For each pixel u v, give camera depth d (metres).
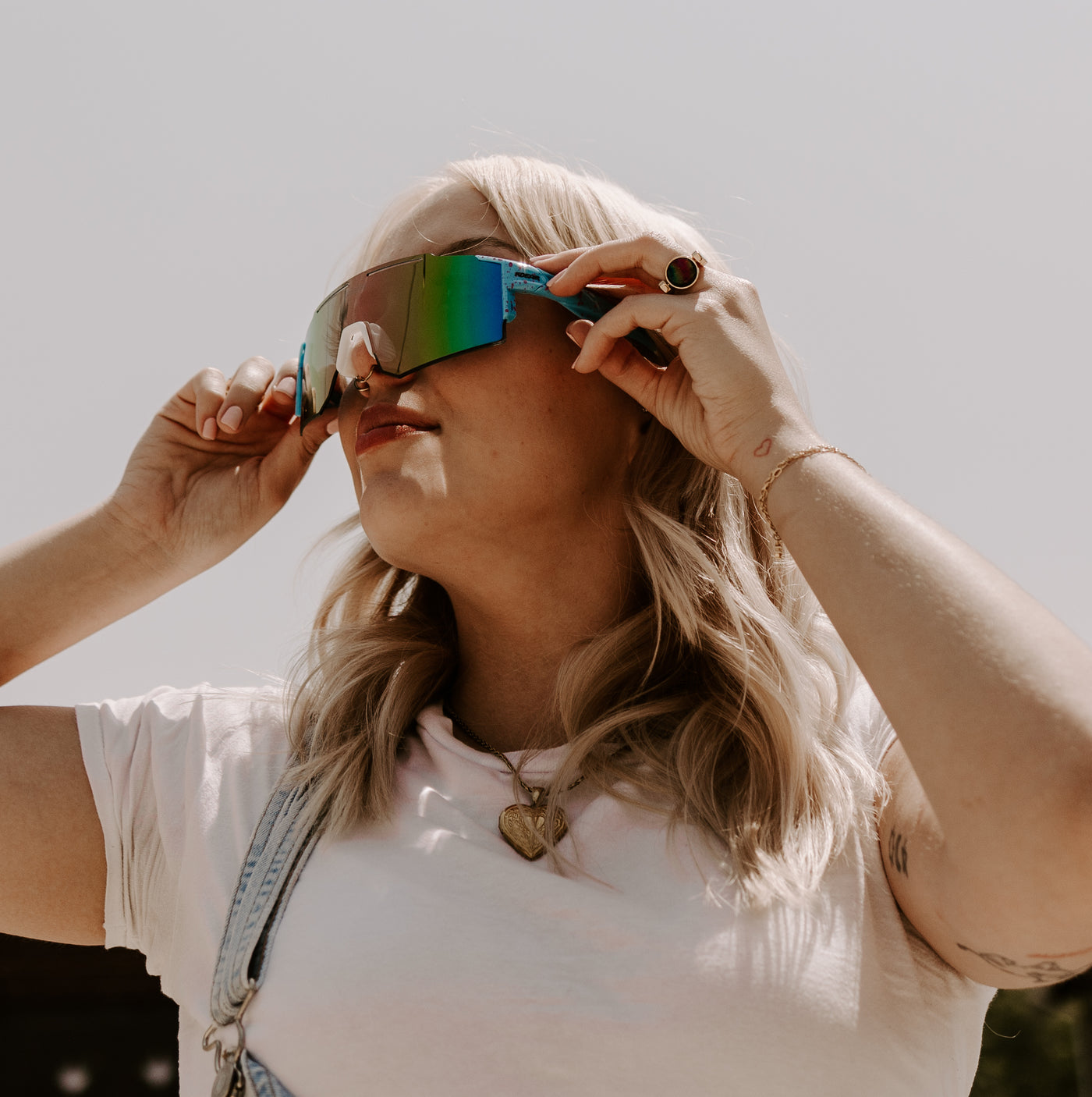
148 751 1.67
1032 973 1.19
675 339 1.49
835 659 1.67
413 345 1.58
